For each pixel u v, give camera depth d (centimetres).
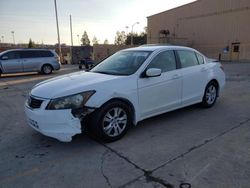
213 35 3403
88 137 438
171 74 496
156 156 360
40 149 397
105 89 399
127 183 296
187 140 414
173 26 4050
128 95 424
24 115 605
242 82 1030
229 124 487
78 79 432
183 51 546
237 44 3109
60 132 369
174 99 509
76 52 3103
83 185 295
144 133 450
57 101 371
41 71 1650
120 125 425
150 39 4584
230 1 3123
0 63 1505
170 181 296
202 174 309
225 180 295
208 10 3428
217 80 619
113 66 494
